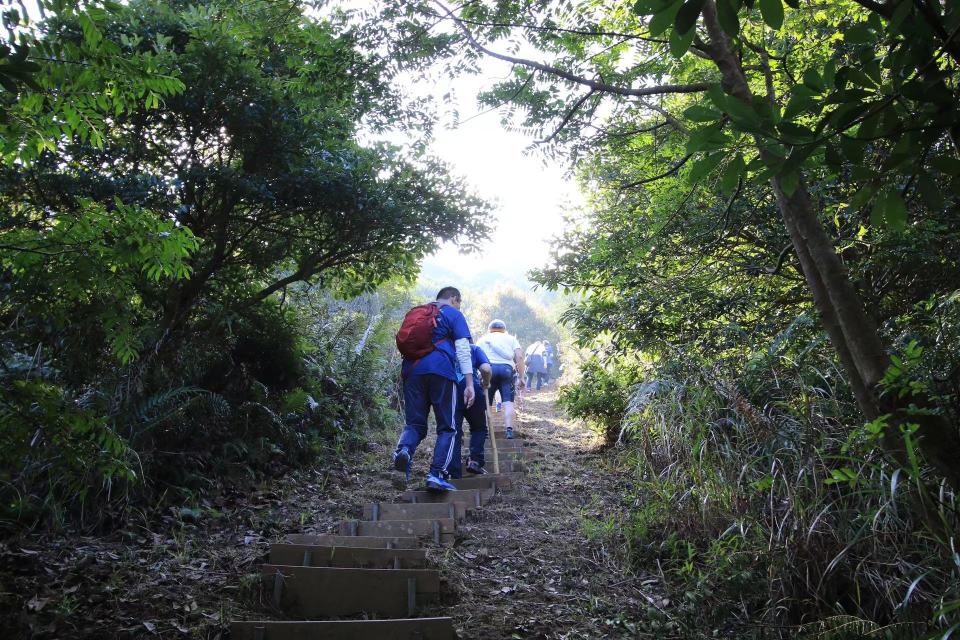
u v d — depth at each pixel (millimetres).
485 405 6660
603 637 3393
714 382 4602
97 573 3707
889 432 2613
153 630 3156
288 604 3652
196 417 5688
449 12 3906
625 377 7246
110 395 4945
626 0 4824
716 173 4457
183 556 4039
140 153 5699
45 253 3205
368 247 6910
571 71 4512
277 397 7012
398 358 11656
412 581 3676
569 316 6203
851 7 4777
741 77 2793
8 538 3971
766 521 3760
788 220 2863
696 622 3451
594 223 6277
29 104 2906
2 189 4949
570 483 6223
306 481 6176
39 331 4602
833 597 3381
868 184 1889
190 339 6152
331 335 9422
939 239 4062
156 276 3646
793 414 4051
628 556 4227
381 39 4125
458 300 5980
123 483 4574
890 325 4059
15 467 4191
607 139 5066
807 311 4547
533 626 3471
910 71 1737
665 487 4473
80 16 2779
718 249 5559
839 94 1676
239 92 5547
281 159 5934
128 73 2986
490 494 5703
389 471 6910
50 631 3049
